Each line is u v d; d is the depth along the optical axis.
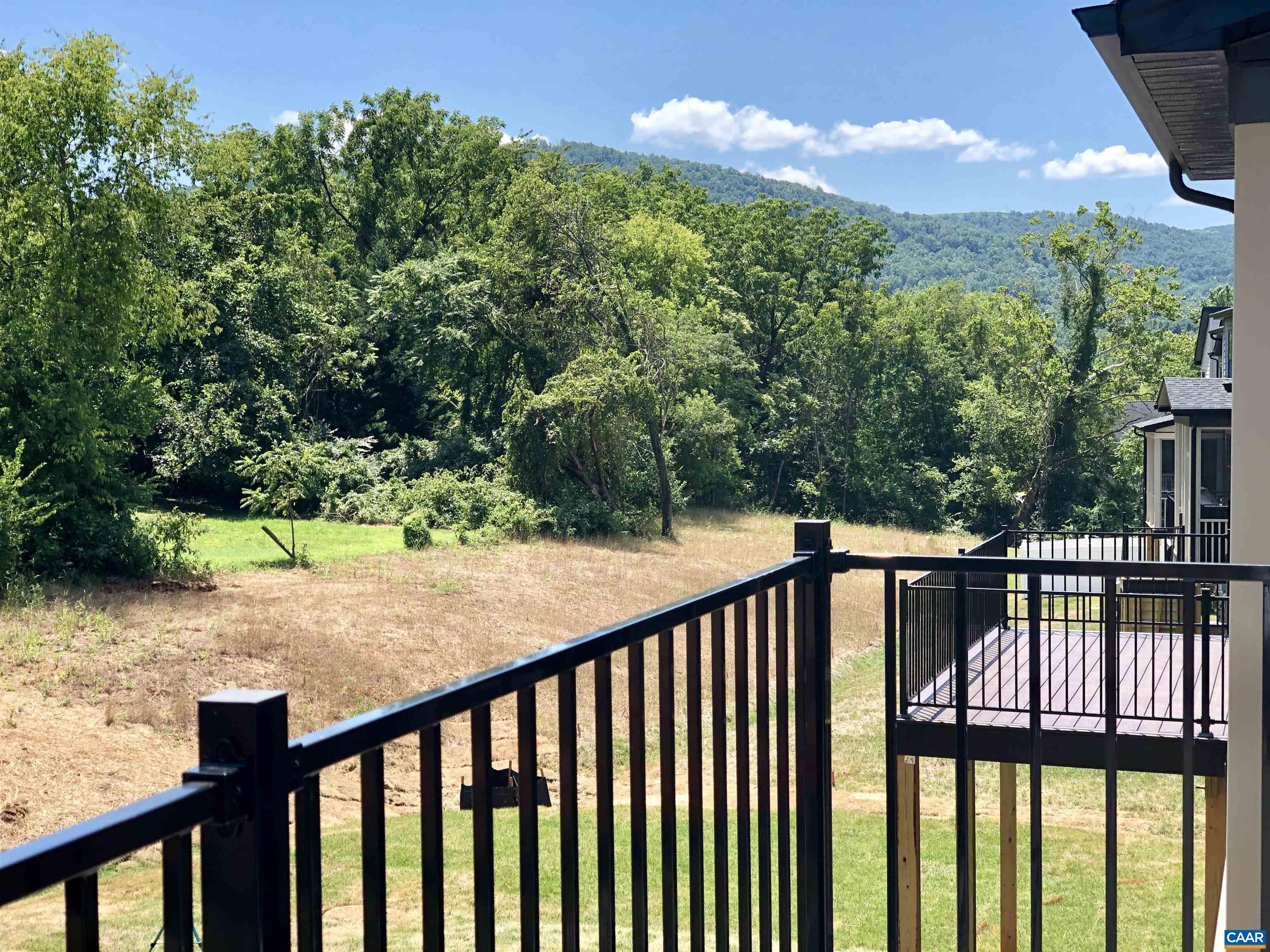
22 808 12.51
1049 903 10.85
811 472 52.16
